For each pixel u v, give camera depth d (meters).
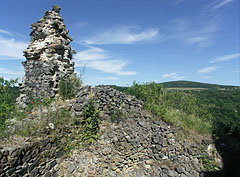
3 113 4.91
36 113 5.23
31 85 6.75
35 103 5.96
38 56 6.77
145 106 7.51
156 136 6.05
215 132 8.03
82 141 5.48
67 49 7.34
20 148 3.71
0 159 3.30
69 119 5.30
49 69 6.42
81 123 5.60
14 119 5.05
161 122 6.63
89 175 4.85
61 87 6.43
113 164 5.18
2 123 4.68
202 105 10.42
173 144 6.09
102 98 6.27
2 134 4.07
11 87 5.75
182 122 7.39
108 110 6.30
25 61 7.00
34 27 7.19
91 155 5.24
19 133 4.21
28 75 6.88
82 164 4.99
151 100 8.40
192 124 7.69
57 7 7.31
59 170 4.68
